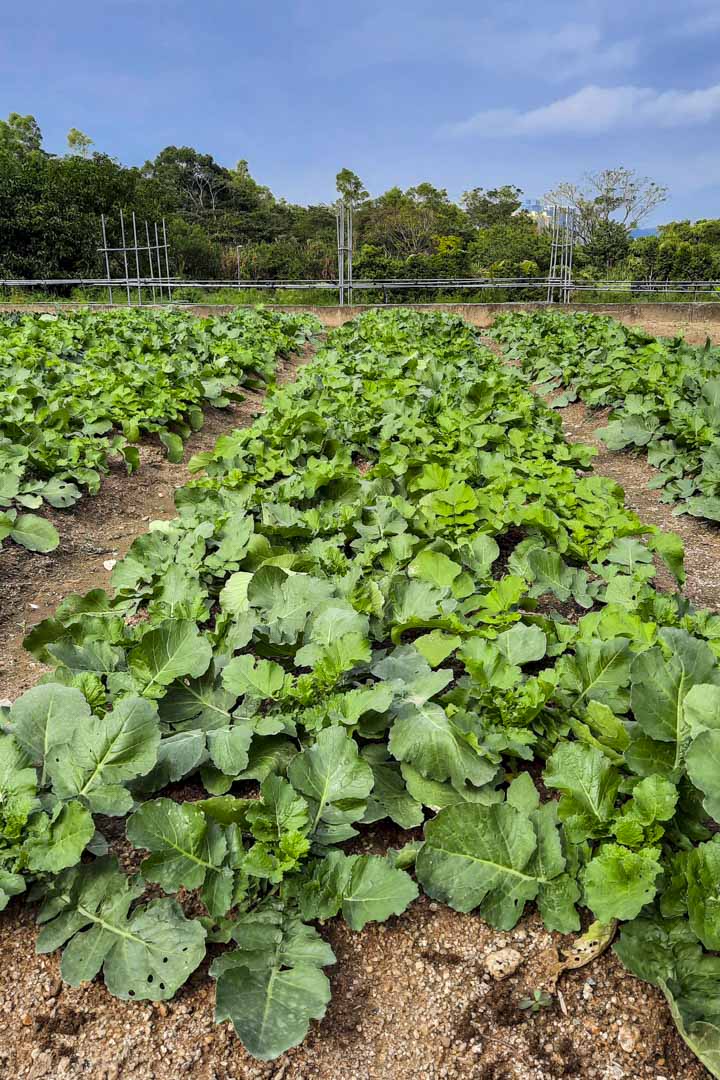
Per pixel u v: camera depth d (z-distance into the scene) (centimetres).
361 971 248
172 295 3042
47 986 242
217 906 251
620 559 481
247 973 228
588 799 268
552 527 516
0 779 274
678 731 271
